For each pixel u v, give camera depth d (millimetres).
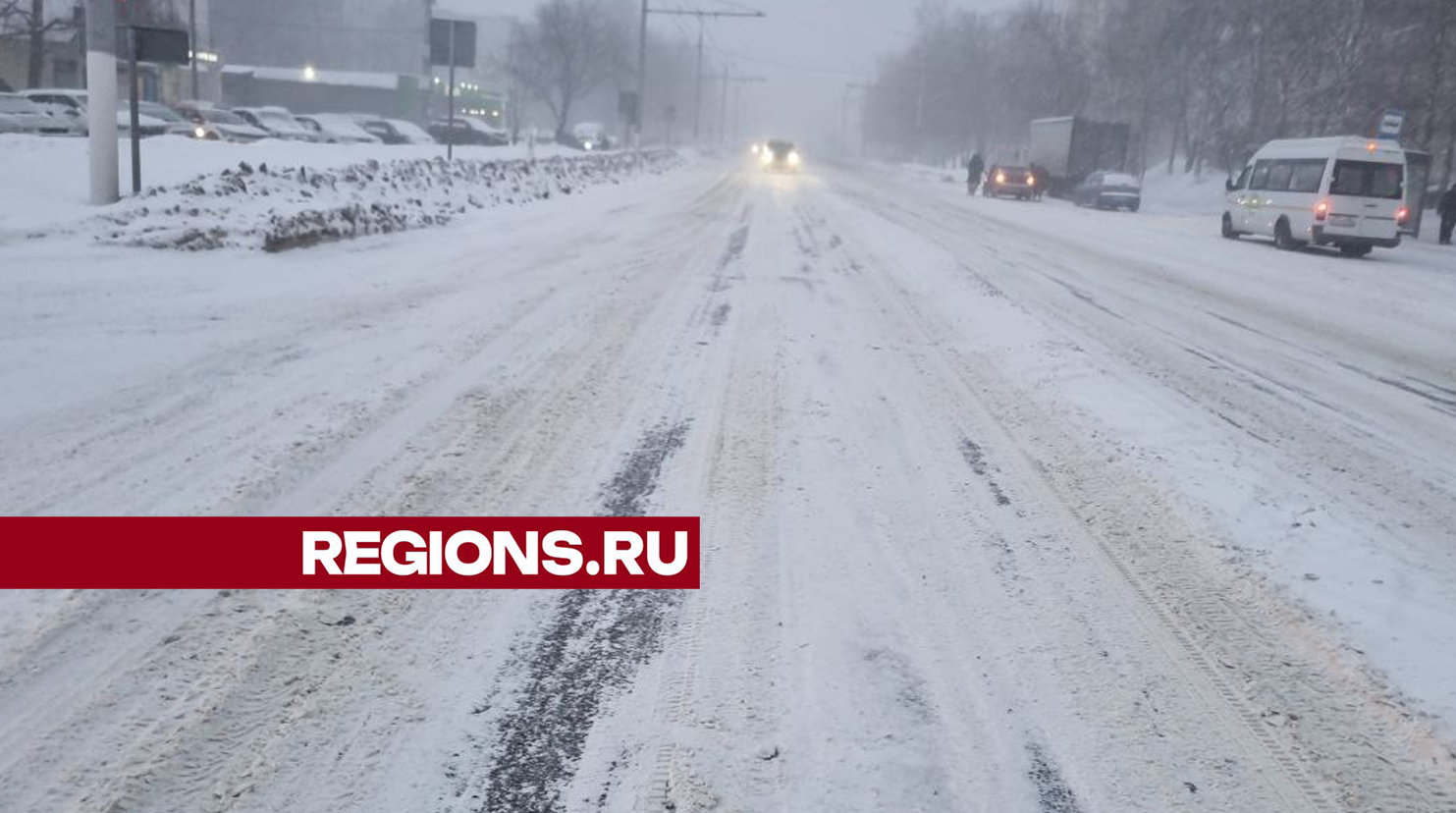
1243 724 3535
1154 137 64625
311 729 3270
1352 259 22359
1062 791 3123
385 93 66438
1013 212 33000
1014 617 4223
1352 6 37156
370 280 11375
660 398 7199
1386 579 4746
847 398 7449
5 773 3004
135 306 9102
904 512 5305
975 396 7742
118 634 3783
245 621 3924
